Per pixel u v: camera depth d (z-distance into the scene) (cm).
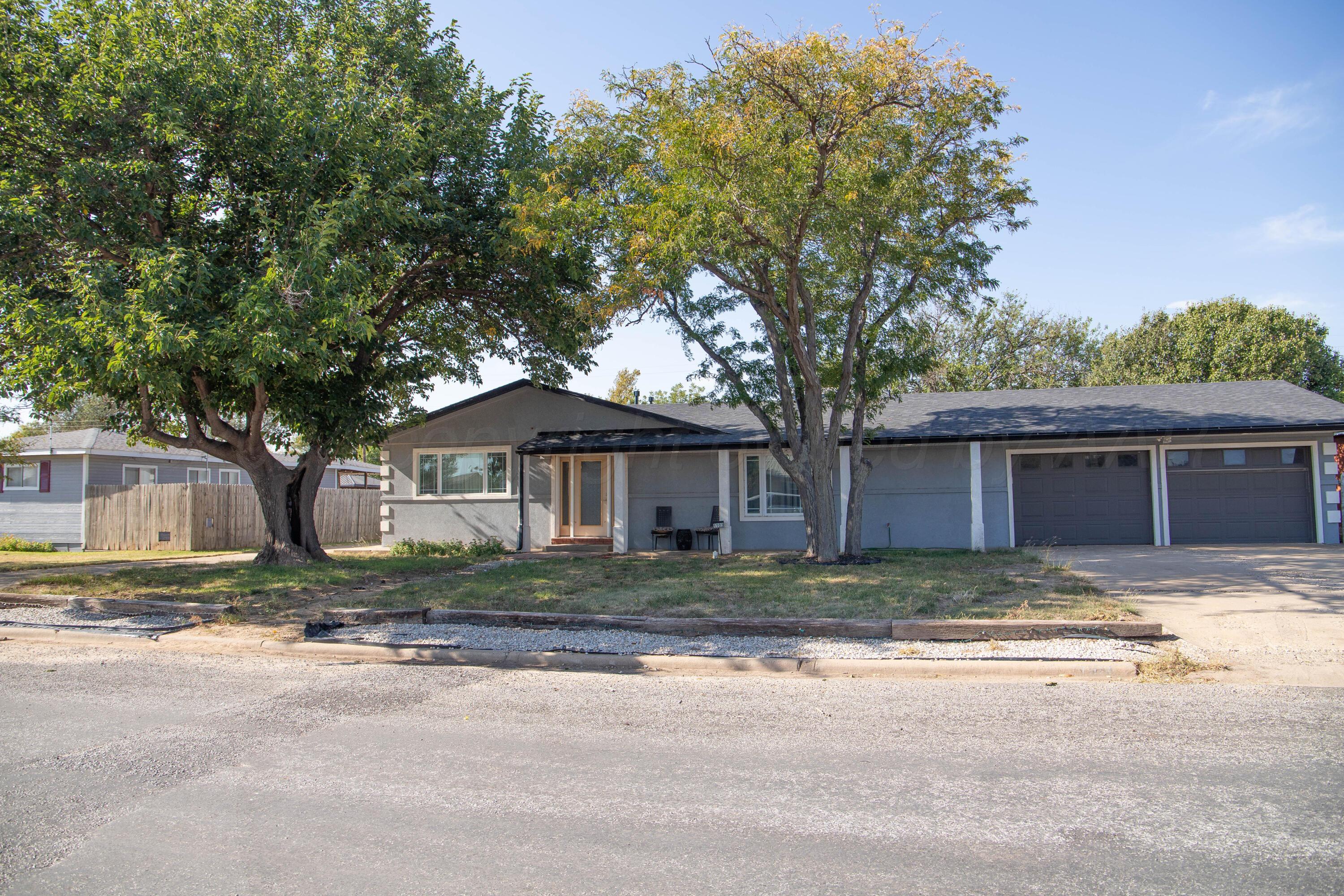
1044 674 734
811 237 1359
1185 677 702
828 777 488
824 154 1264
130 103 1155
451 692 713
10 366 1272
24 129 1176
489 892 349
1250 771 480
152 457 2589
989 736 560
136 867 378
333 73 1340
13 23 1166
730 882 356
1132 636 822
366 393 1506
